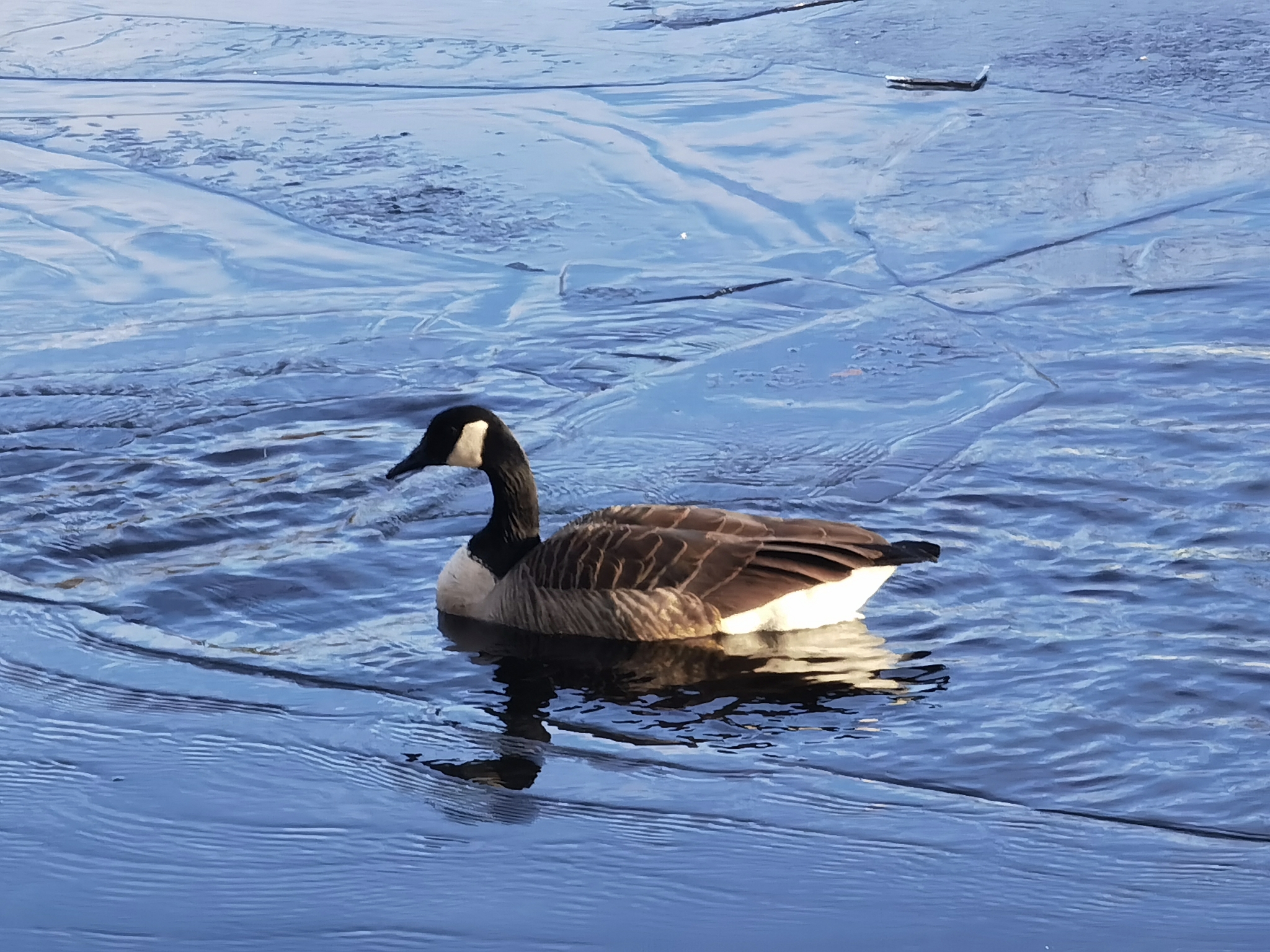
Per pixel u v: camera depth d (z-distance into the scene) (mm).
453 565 10680
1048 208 19469
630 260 18219
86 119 23203
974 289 17203
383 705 9203
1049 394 14430
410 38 28094
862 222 19203
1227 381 14492
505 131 22594
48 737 8734
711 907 6969
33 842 7570
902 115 23172
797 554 10062
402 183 20547
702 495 12516
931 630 10070
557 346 15906
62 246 18422
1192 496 12039
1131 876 7195
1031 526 11664
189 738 8742
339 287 17438
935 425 13805
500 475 10570
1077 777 8195
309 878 7246
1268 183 20078
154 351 15742
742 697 9250
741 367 15305
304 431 13938
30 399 14562
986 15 29203
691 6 30781
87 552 11500
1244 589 10430
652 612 9977
